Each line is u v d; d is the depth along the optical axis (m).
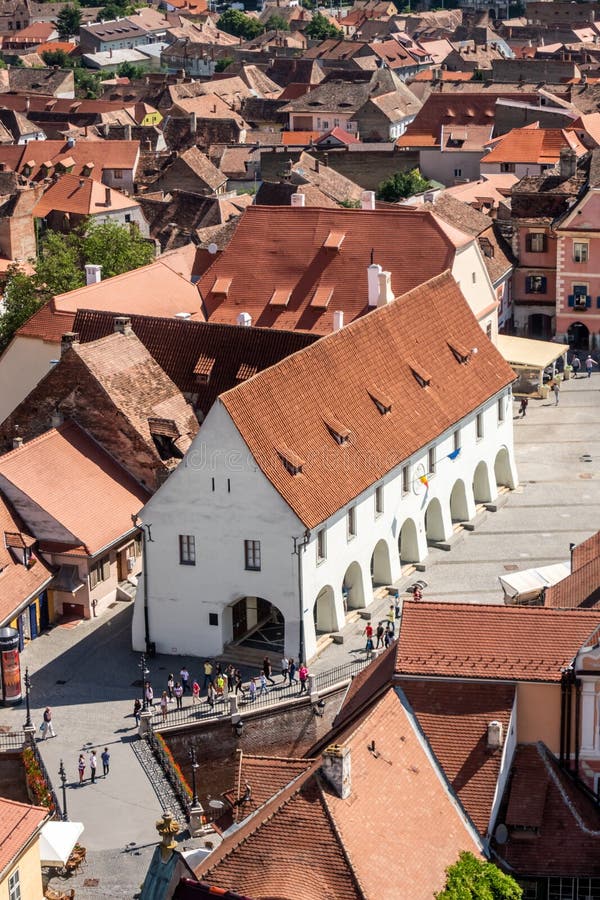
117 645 119.38
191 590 116.62
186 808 100.81
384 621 119.19
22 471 122.19
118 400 128.12
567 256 181.50
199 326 135.62
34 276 174.88
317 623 119.12
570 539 132.75
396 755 78.69
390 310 131.38
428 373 130.88
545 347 169.75
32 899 83.06
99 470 127.38
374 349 127.31
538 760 82.06
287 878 71.50
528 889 79.00
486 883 73.75
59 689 113.56
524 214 188.00
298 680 112.19
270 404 115.38
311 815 73.38
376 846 73.50
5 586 117.25
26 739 106.75
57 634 120.75
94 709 111.12
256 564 114.38
